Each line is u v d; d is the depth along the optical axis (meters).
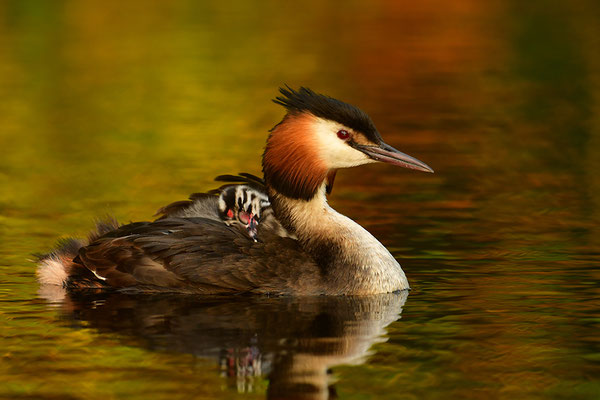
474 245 14.30
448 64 34.56
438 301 11.45
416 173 20.17
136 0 51.12
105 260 11.98
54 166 20.39
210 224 12.36
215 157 21.39
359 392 8.35
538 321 10.49
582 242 14.42
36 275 12.63
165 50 36.97
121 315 10.80
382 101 28.25
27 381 8.60
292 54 36.25
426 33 41.31
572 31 41.16
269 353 9.40
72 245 12.62
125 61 34.62
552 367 8.98
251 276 11.84
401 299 11.58
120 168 20.23
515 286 12.02
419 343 9.74
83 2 49.53
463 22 44.16
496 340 9.80
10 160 20.94
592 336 9.92
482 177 19.62
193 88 30.09
